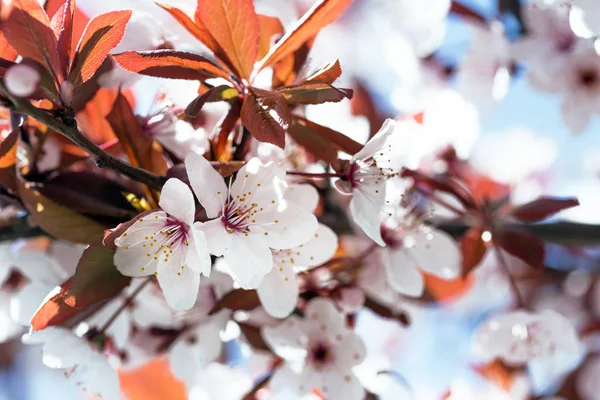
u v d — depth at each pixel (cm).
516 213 34
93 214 30
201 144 31
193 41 32
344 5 30
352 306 33
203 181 29
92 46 29
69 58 29
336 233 34
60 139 31
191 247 29
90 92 31
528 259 34
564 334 35
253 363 34
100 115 32
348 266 33
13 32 28
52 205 30
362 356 33
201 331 32
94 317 32
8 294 35
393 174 30
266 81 31
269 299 30
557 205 34
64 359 30
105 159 29
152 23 31
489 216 34
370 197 30
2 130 31
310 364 33
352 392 33
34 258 33
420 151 35
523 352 35
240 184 29
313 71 31
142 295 32
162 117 31
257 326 33
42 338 30
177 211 29
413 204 33
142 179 29
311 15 30
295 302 30
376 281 34
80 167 32
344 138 31
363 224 30
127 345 34
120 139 31
